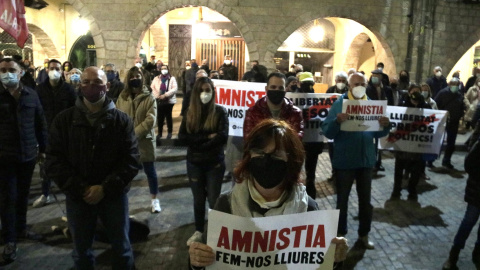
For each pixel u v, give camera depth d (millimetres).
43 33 17047
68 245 4547
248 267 1858
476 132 4590
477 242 4465
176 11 18000
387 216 5695
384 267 4223
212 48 17891
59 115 3182
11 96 4234
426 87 7734
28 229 4910
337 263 1972
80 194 3051
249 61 13484
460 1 13953
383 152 9812
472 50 16109
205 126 4234
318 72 17172
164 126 11664
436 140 6414
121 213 3254
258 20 13328
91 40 18234
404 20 13969
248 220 1816
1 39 16250
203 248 1841
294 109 4270
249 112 4277
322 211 1863
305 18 13453
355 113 4375
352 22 16312
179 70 18625
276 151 1834
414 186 6418
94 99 3096
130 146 3273
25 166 4477
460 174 8000
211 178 4332
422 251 4617
